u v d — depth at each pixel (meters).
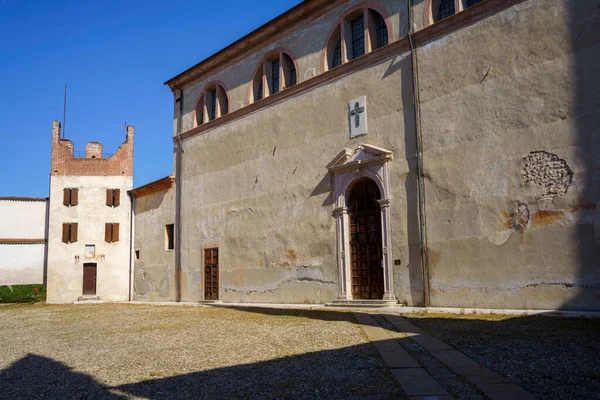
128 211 35.47
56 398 6.39
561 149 13.76
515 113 14.84
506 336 9.60
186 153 28.92
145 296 31.69
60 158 35.81
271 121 23.36
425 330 10.95
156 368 8.08
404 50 18.11
